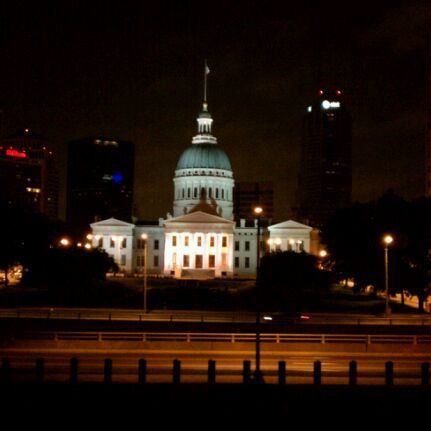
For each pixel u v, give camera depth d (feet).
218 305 410.31
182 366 216.74
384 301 460.14
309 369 213.66
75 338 257.55
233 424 172.24
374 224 444.55
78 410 173.06
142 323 287.28
